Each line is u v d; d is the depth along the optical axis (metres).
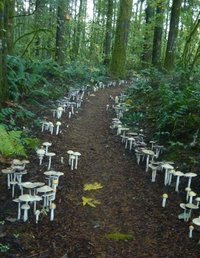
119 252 5.11
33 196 5.64
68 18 22.45
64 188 7.05
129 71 28.20
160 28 28.20
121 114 13.09
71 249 5.04
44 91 13.88
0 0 9.59
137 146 9.38
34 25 23.08
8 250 4.81
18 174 6.69
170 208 6.50
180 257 5.04
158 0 20.27
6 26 13.68
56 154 8.82
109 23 34.00
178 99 10.82
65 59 26.83
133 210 6.43
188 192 6.52
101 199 6.82
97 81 21.20
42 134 10.09
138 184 7.59
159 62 26.72
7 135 6.02
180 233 5.67
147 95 14.50
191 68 13.61
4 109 10.16
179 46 27.11
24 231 5.35
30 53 21.34
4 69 11.02
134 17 41.97
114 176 7.98
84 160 8.77
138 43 36.78
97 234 5.56
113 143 10.30
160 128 10.25
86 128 11.77
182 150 8.77
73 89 16.44
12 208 6.01
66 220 5.86
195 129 9.41
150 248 5.26
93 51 39.38
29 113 11.24
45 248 4.99
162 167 7.81
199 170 7.76
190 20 21.31
